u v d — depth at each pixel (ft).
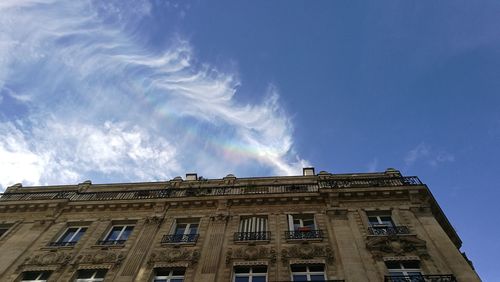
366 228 57.41
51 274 55.01
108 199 70.85
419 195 62.75
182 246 58.13
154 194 71.97
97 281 53.88
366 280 47.60
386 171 73.56
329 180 70.69
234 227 61.77
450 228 61.62
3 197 75.72
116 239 63.21
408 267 50.37
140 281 52.13
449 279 44.93
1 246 61.21
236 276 52.39
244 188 72.54
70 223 67.46
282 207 65.62
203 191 72.18
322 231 58.18
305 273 51.49
